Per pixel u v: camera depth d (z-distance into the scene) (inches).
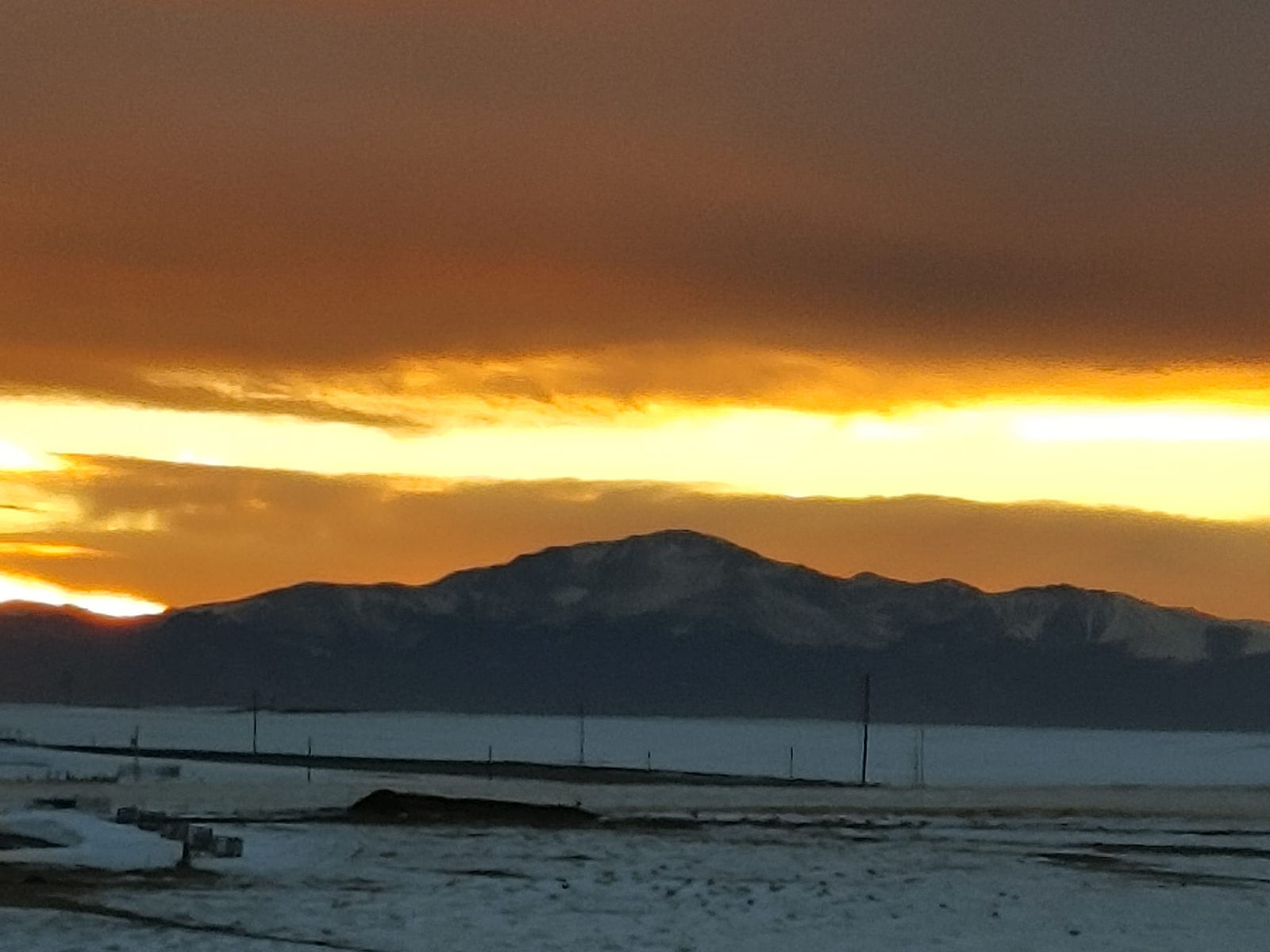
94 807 3280.0
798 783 5654.5
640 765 7308.1
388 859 2481.5
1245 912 2171.5
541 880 2288.4
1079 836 3287.4
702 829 3193.9
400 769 5787.4
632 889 2225.6
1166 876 2561.5
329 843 2664.9
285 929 1803.6
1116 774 7834.6
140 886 2079.2
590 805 3932.1
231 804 3531.0
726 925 1953.7
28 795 3683.6
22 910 1845.5
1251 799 5012.3
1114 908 2191.2
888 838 3122.5
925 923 2020.2
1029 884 2417.6
